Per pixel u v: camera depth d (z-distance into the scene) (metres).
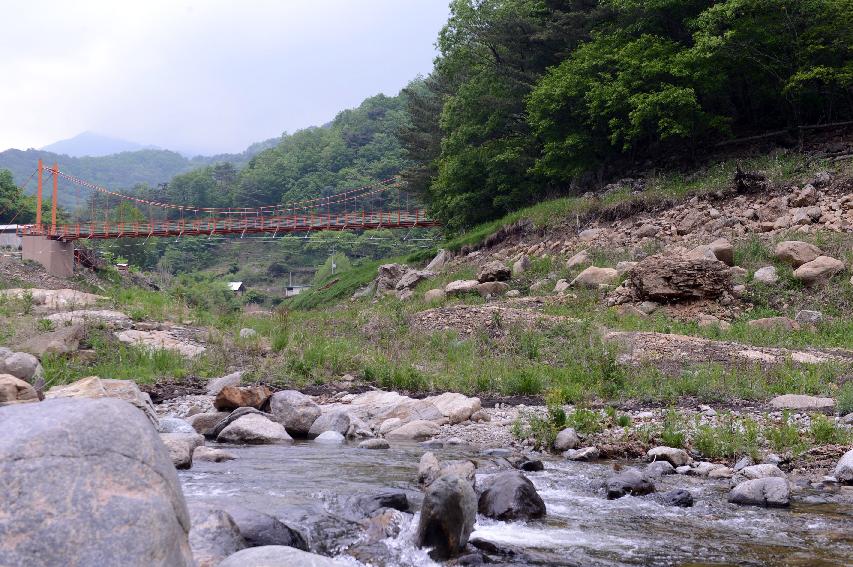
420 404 12.21
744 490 7.09
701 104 37.75
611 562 5.25
